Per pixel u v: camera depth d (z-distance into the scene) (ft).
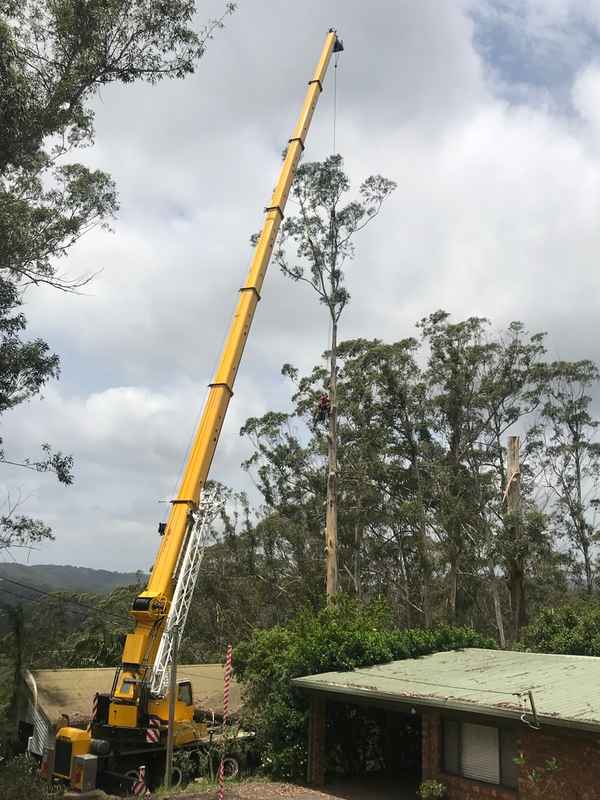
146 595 56.80
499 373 137.28
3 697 69.10
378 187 116.78
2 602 69.46
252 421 146.00
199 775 58.03
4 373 52.06
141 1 47.78
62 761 52.80
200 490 62.18
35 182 55.21
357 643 58.29
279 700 57.52
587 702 37.01
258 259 77.97
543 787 37.55
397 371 136.05
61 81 46.78
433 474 133.90
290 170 89.61
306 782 53.52
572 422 148.46
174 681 52.47
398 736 59.41
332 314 118.11
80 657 100.07
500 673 49.01
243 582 148.46
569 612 82.33
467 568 132.36
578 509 146.00
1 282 51.72
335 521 106.83
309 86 101.04
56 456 55.31
